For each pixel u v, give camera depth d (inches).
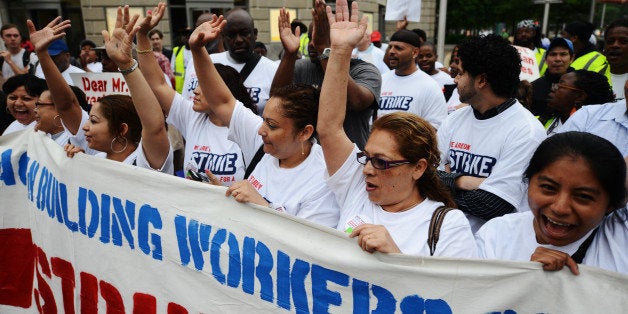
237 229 72.3
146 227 83.1
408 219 66.7
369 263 60.0
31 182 107.1
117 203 86.6
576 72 122.5
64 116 117.7
